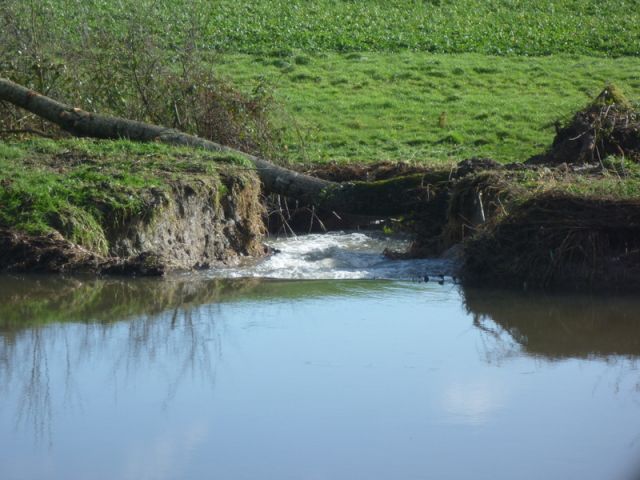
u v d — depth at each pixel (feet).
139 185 47.73
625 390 29.07
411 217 52.60
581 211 42.65
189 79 64.90
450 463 24.34
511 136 80.74
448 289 42.04
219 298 40.16
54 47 67.15
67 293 40.55
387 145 77.46
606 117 58.13
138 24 67.51
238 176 52.29
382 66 104.01
